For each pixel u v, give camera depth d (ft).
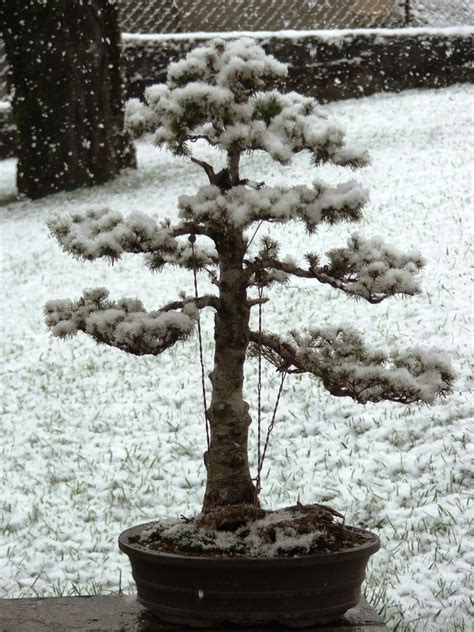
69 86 63.72
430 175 51.26
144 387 30.48
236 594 11.94
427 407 25.44
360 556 12.22
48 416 29.14
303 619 12.20
